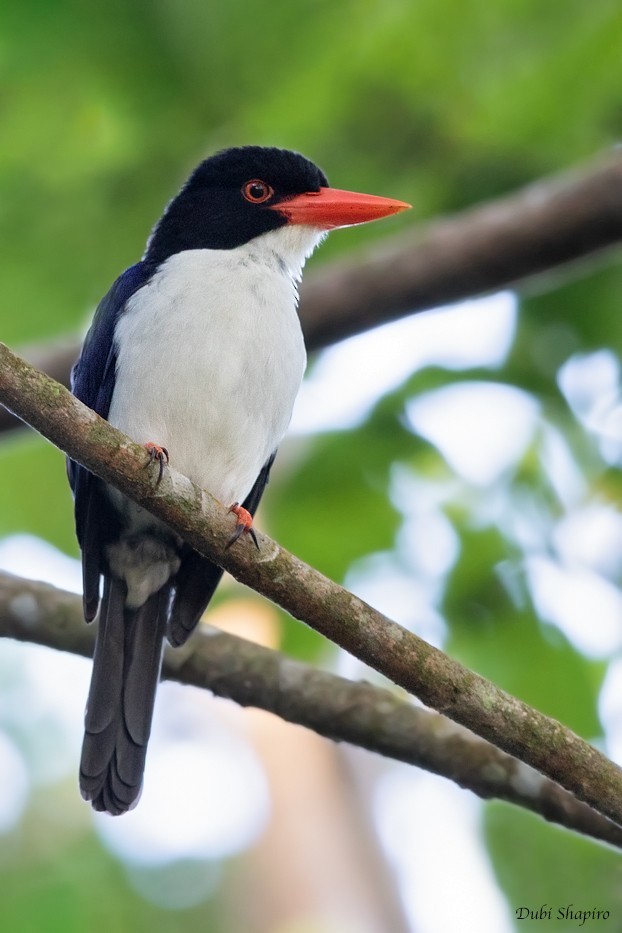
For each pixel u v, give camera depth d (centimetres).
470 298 1034
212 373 914
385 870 1512
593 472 1195
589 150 1107
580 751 706
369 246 1159
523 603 1178
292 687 878
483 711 701
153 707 887
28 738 1507
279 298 955
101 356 948
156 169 1098
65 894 1429
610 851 1092
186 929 1448
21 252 1120
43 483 1217
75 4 1026
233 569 711
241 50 1053
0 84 1062
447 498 1193
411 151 1105
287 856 1522
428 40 1048
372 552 1181
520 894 1099
